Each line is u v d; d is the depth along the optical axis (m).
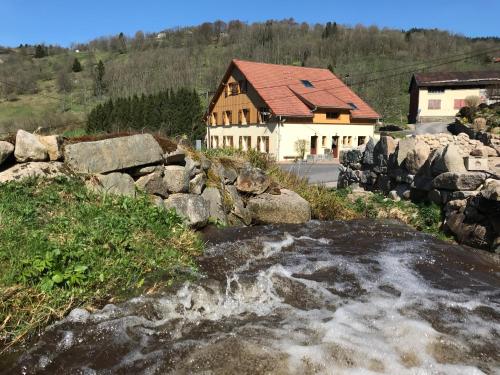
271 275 4.53
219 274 4.50
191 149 7.30
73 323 3.31
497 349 3.35
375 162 10.62
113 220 4.78
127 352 3.05
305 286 4.34
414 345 3.30
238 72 33.28
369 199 9.41
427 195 8.44
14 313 3.27
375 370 2.97
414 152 8.74
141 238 4.71
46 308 3.39
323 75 35.53
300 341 3.25
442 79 43.25
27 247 3.87
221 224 6.67
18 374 2.79
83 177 5.35
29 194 4.80
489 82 41.16
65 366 2.88
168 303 3.72
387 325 3.57
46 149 5.28
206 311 3.78
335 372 2.92
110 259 4.14
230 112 34.94
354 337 3.34
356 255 5.46
